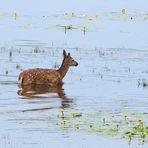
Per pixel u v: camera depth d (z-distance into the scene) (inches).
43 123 3095.5
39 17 6889.8
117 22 6688.0
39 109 3371.1
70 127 3036.4
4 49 5049.2
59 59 4734.3
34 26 6289.4
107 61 4707.2
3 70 4311.0
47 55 4864.7
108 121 3142.2
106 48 5231.3
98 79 4170.8
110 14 7204.7
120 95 3750.0
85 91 3841.0
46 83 4001.0
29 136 2901.1
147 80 4151.1
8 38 5585.6
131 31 6166.3
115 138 2893.7
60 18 6845.5
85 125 3070.9
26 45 5270.7
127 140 2856.8
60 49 5142.7
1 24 6363.2
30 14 7076.8
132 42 5546.3
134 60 4771.2
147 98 3688.5
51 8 7554.1
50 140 2849.4
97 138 2886.3
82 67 4505.4
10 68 4375.0
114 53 5022.1
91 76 4254.4
